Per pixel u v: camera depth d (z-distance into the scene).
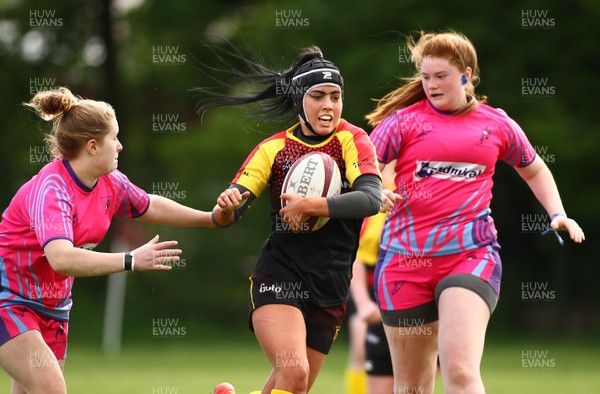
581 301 84.31
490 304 19.31
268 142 19.09
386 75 70.75
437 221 19.83
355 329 29.75
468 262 19.59
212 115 92.31
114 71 89.88
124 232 66.56
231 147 88.00
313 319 19.00
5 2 91.88
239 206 18.53
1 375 44.00
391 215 20.55
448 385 18.41
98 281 86.19
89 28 91.38
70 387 37.34
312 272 18.64
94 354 63.81
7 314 18.47
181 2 87.44
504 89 72.44
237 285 89.06
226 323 86.75
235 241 88.50
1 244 18.69
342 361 57.81
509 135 20.22
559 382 41.53
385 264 20.52
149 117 97.62
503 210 82.69
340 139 18.86
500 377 45.03
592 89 73.75
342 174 18.78
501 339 77.94
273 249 18.94
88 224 18.78
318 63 18.67
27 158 88.38
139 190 20.03
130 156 93.88
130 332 80.12
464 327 18.67
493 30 72.69
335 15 75.25
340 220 18.77
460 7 73.75
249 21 87.38
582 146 71.94
